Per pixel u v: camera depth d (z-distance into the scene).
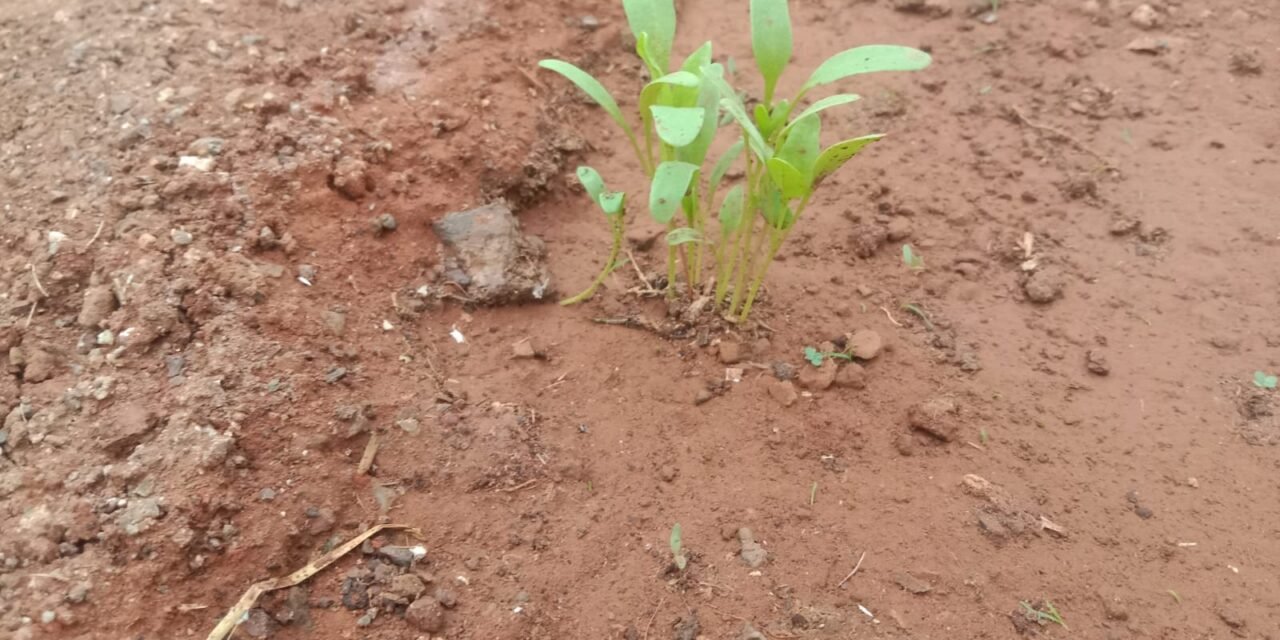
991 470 0.25
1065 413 0.26
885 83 0.37
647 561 0.23
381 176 0.30
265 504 0.22
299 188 0.29
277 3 0.35
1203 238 0.31
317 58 0.33
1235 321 0.28
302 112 0.31
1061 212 0.32
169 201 0.27
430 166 0.31
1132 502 0.24
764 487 0.24
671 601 0.22
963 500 0.24
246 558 0.22
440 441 0.25
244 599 0.21
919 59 0.22
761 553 0.23
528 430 0.25
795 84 0.37
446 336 0.28
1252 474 0.25
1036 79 0.37
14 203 0.27
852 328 0.29
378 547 0.23
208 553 0.21
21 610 0.20
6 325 0.25
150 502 0.22
